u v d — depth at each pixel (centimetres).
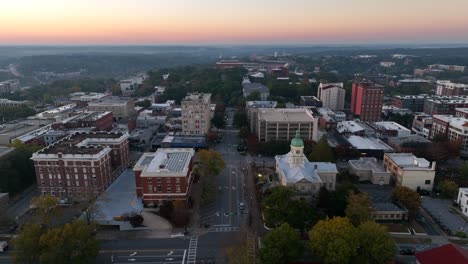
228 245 11900
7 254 11406
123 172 18175
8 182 15288
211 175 17825
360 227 10694
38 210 12781
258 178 17075
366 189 16075
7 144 19638
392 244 10144
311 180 14175
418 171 15975
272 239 10331
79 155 14888
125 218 12912
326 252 10088
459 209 14400
